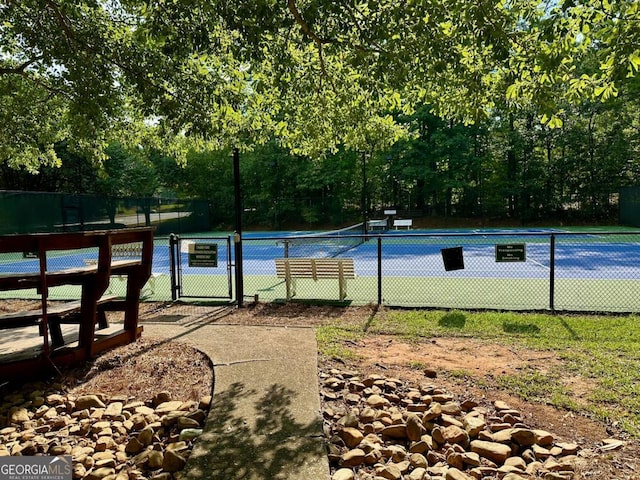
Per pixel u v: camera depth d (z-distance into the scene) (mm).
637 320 5785
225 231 32188
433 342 5059
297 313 6723
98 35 5582
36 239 4012
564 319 5938
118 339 5047
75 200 20875
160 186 34469
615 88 4289
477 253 15258
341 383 3832
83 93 5340
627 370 4004
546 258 13211
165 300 7949
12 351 4375
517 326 5625
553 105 4527
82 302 4562
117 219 23422
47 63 5742
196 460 2604
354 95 6613
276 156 31031
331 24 4695
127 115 8070
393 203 33469
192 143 8297
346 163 30047
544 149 29438
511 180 29500
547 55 4055
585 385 3713
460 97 6000
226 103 6273
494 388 3711
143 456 2824
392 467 2609
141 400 3713
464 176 29672
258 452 2678
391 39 4391
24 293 9922
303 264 7691
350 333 5441
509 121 28312
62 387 3990
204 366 4387
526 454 2750
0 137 7957
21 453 2949
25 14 5547
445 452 2848
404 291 8664
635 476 2467
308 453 2662
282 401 3402
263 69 6027
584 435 2953
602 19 3867
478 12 3740
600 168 27188
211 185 33281
